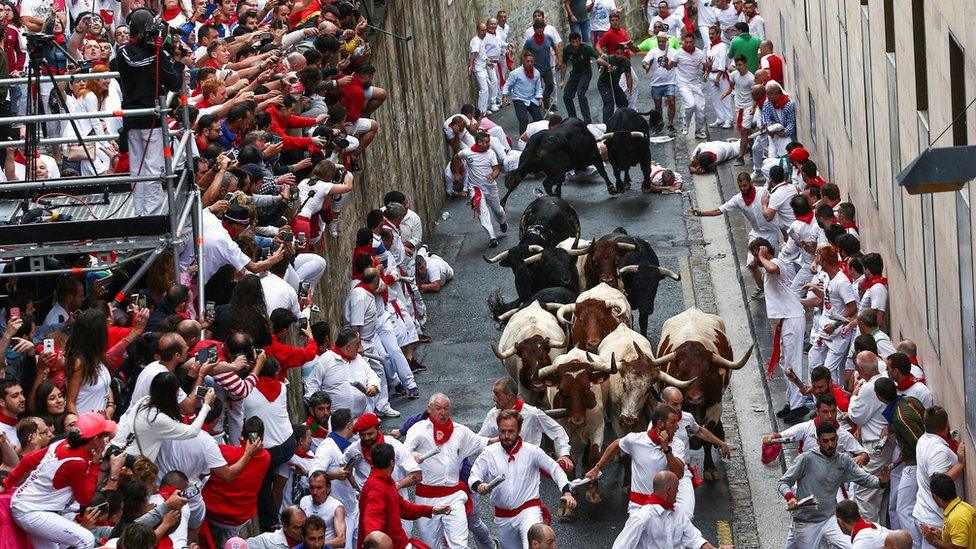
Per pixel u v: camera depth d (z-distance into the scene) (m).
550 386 21.83
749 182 28.45
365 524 16.48
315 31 25.42
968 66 16.92
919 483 17.64
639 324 27.36
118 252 17.80
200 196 17.97
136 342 16.08
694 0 50.12
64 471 13.12
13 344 15.58
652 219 34.66
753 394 25.69
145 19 17.33
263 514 17.66
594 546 20.70
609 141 35.53
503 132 38.81
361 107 26.98
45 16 22.69
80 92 21.48
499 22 44.03
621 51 40.28
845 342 22.56
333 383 21.23
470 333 28.81
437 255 33.28
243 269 18.53
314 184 22.95
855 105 27.05
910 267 21.38
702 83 43.22
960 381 17.92
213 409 15.59
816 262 24.44
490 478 18.11
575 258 27.23
